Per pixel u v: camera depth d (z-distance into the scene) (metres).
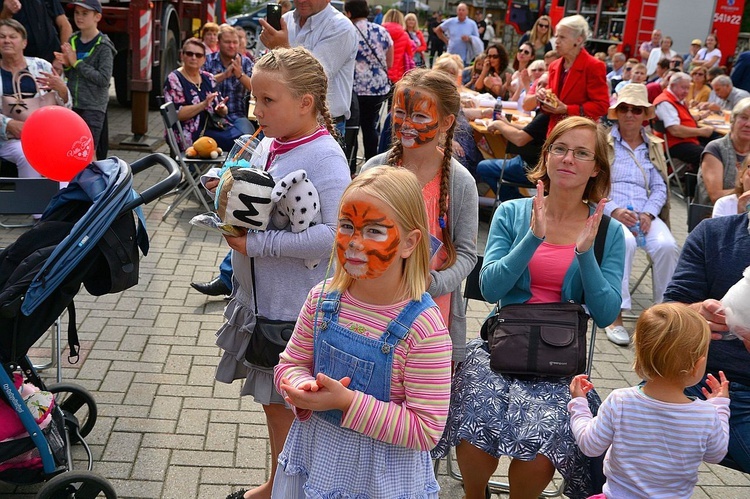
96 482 2.83
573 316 2.98
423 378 2.00
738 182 3.81
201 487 3.25
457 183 2.96
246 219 2.56
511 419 2.80
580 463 2.76
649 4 17.61
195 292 5.32
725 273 3.02
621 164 5.48
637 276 6.59
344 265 2.02
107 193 2.74
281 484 2.22
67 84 7.46
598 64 6.54
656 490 2.46
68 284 2.80
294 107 2.61
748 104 5.10
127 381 4.05
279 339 2.68
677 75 8.99
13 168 6.97
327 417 2.11
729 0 17.27
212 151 6.96
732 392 2.93
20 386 2.91
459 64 9.42
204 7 12.56
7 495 3.10
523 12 22.23
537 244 2.93
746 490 3.59
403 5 23.58
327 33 5.60
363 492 2.08
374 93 8.08
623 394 2.50
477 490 2.91
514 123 7.87
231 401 3.95
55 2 7.93
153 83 10.88
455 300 3.04
